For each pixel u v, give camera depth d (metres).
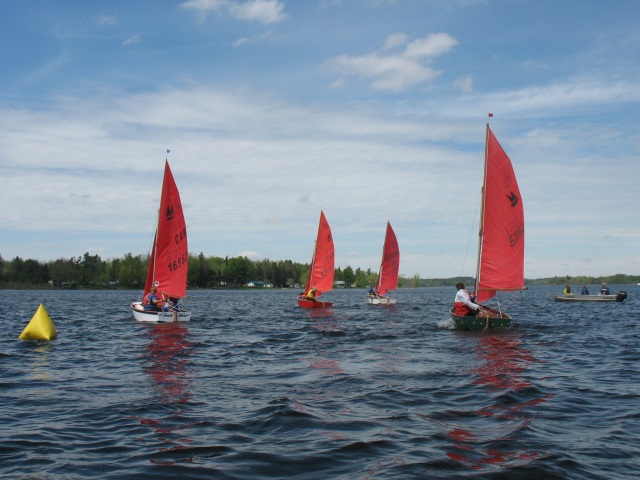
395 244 51.91
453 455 7.19
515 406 9.84
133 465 6.93
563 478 6.38
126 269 144.12
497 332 22.89
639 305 48.53
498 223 23.62
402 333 22.89
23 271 157.00
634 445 7.57
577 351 17.12
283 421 8.81
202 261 165.38
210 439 7.97
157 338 21.70
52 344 19.69
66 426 8.70
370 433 8.20
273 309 45.69
